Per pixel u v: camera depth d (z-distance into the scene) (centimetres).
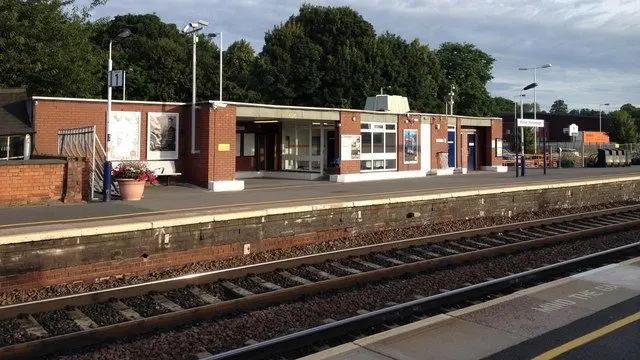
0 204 1310
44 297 868
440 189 1822
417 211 1527
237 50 6256
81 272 944
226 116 1962
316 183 2202
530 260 1102
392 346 555
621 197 2306
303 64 5306
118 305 793
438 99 6166
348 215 1366
